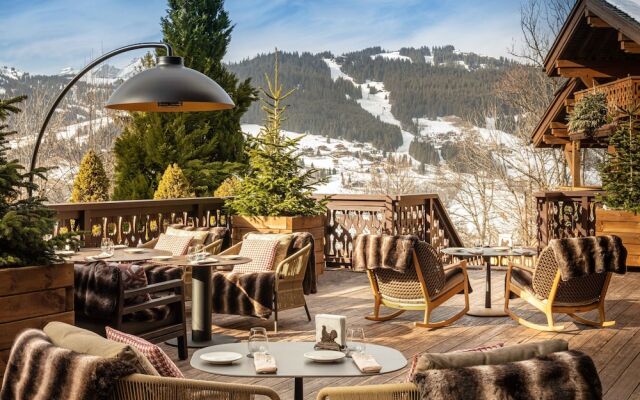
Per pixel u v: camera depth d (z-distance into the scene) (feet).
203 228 27.45
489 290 26.55
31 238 14.70
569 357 8.90
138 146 46.57
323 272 34.91
